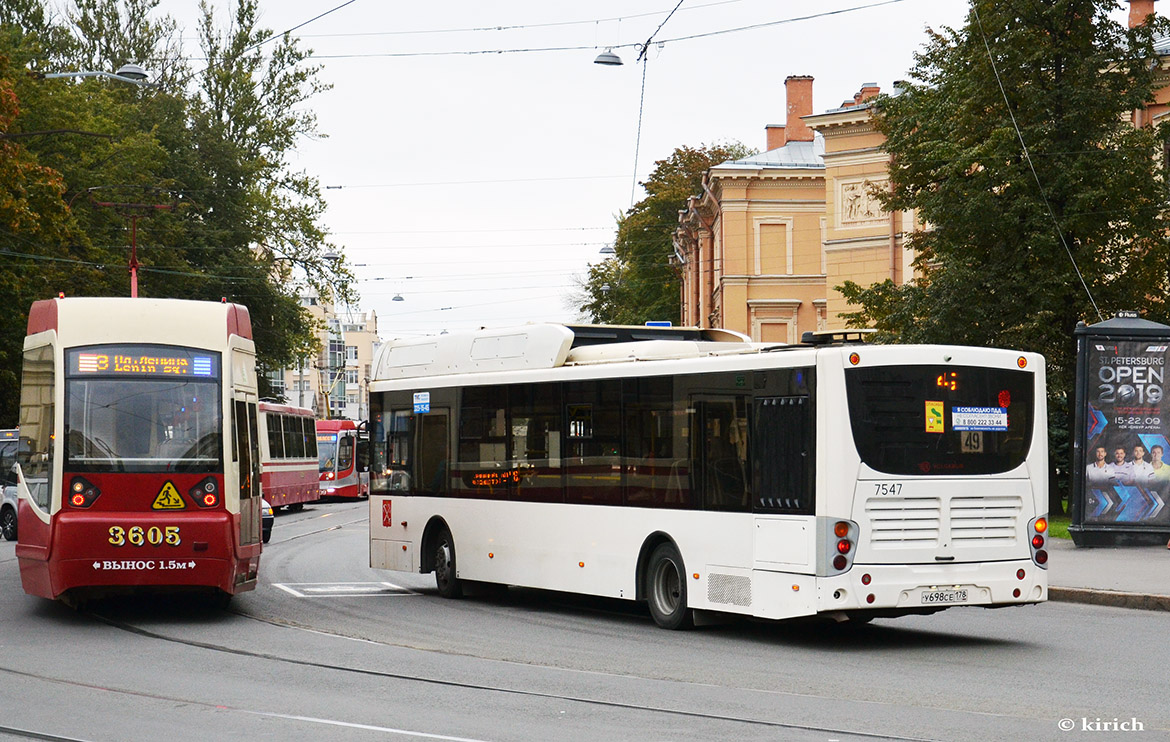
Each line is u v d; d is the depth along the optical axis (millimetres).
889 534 12844
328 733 8859
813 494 12820
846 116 53688
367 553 27203
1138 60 32531
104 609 16844
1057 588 17281
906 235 36250
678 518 14547
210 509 15055
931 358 13141
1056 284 31391
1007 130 31188
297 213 62031
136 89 60344
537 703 9961
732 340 18234
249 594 19000
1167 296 32406
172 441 15109
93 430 14961
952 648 13133
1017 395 13531
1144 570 19078
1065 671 11523
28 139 45094
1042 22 32375
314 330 67062
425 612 16766
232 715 9547
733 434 13852
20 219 33844
